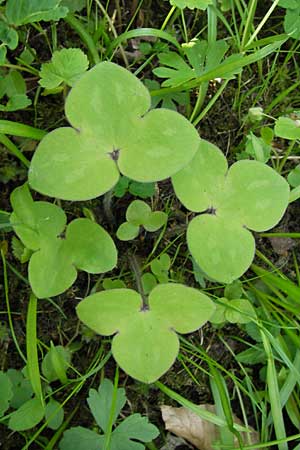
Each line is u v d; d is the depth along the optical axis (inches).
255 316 12.0
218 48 12.0
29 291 12.4
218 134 13.3
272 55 13.5
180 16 13.3
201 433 12.4
